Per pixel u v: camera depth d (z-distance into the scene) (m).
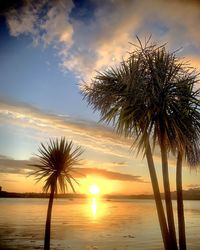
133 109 7.55
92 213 79.81
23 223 43.41
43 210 85.75
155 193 7.85
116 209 111.38
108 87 8.23
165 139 7.30
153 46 7.73
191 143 7.86
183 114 7.48
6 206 114.25
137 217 64.12
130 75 7.59
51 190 12.09
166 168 7.73
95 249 21.94
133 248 22.61
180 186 8.50
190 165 8.55
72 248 21.98
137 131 7.64
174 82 7.61
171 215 7.67
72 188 12.00
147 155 7.99
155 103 7.37
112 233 33.44
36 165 11.92
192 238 28.75
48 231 11.93
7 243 22.91
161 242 26.27
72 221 50.06
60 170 11.80
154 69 7.54
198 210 104.00
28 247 20.97
